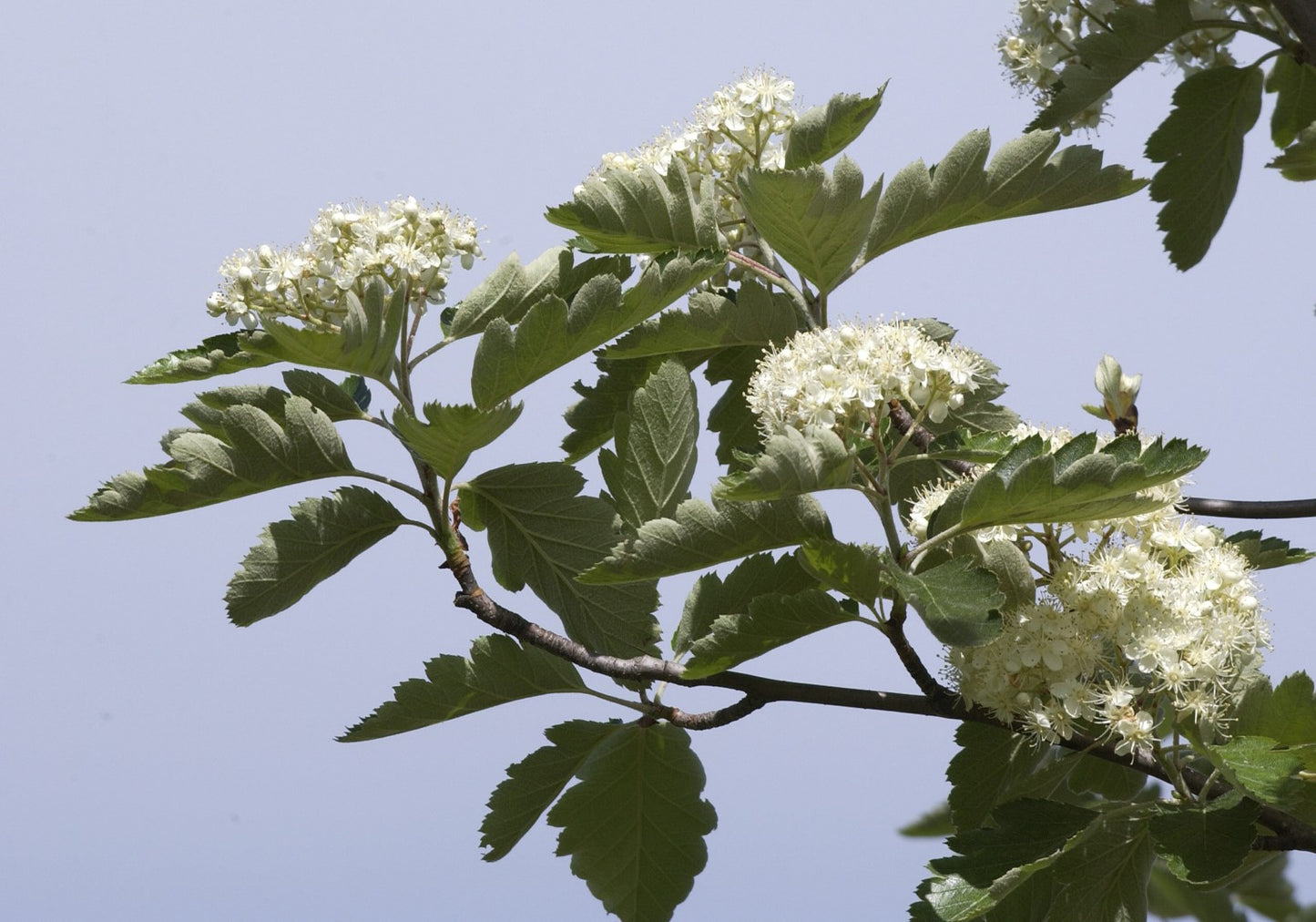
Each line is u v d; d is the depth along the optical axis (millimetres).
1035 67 5656
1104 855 3668
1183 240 5207
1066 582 3668
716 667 3732
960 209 4656
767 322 4859
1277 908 5094
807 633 3670
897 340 3549
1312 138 5258
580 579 3494
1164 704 3725
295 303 4562
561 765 4406
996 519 3439
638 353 4922
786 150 4770
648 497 4312
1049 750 4180
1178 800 3621
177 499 4102
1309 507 4516
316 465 4180
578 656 4078
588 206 4625
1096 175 4605
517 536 4402
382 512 4215
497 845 4500
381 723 4215
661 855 4633
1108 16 5344
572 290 4660
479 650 4195
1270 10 4977
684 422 4281
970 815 4039
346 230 4562
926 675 3662
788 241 4586
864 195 4406
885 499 3547
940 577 3287
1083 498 3303
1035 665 3613
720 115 5168
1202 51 5438
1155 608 3605
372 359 4234
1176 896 5219
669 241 4766
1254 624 3729
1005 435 3936
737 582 4195
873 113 4656
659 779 4520
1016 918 3691
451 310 4715
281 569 4188
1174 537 3705
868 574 3426
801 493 3385
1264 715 3674
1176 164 5086
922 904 3354
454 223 4707
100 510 4031
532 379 4164
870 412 3570
